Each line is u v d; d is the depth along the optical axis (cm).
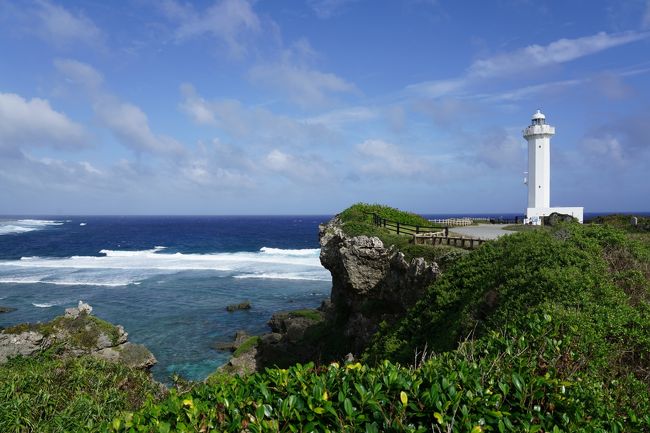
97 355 2170
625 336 802
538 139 4297
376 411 445
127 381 1316
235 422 458
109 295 4319
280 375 532
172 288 4675
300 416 457
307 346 2542
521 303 1012
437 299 1484
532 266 1205
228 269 5894
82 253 8000
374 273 2208
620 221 2956
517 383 499
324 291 4569
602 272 1124
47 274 5512
